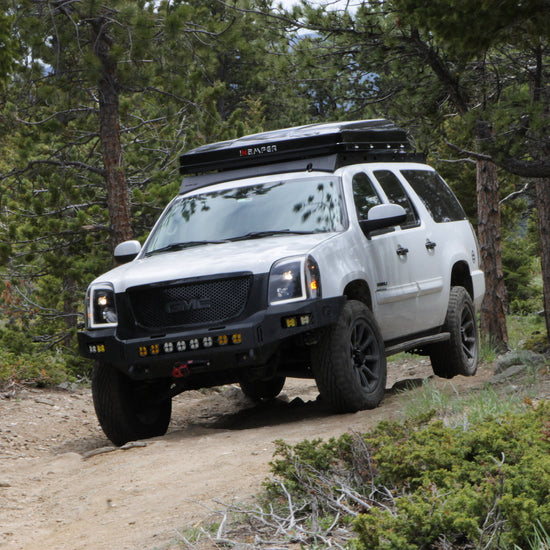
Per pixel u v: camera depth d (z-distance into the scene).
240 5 15.59
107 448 8.51
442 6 9.61
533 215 29.78
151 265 8.93
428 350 11.41
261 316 8.19
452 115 14.77
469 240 12.12
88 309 8.83
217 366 8.29
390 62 14.31
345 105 16.89
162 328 8.48
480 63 12.88
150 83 15.92
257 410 11.44
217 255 8.70
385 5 14.34
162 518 5.62
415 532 4.09
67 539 5.57
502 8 9.43
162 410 9.60
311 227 9.24
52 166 17.27
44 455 9.16
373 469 5.30
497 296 19.36
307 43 16.06
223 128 17.83
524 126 10.44
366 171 10.18
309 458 5.67
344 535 4.61
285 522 4.91
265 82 17.30
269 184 9.88
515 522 4.00
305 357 9.02
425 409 7.75
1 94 16.27
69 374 15.37
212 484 6.28
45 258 17.97
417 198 11.06
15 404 11.61
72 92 16.09
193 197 10.20
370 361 9.12
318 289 8.30
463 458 5.11
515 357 10.77
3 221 18.48
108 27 15.45
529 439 5.14
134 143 18.86
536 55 11.30
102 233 18.42
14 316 21.02
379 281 9.45
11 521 6.26
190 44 15.84
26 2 14.91
